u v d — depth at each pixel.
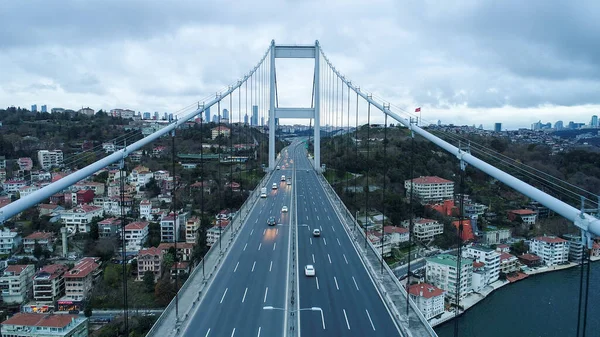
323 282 28.36
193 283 27.61
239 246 36.38
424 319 21.70
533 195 13.41
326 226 43.84
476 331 47.78
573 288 58.41
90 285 57.56
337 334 21.25
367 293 26.58
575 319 49.88
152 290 55.34
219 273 29.73
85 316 50.53
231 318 22.80
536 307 53.22
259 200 57.62
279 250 35.28
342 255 34.31
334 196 60.03
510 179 14.84
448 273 56.34
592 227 10.84
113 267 60.81
